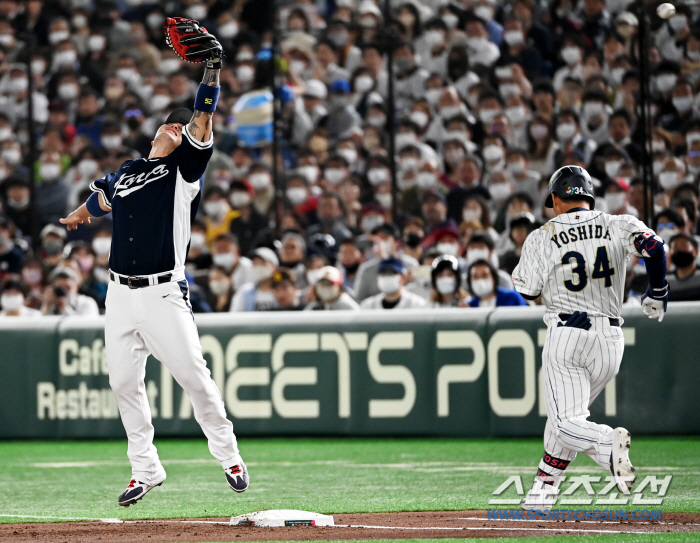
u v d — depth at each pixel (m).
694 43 32.12
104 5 53.12
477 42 44.75
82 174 42.91
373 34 46.50
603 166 38.03
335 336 29.02
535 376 27.52
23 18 51.84
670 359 26.61
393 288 30.77
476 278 29.22
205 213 41.31
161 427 30.00
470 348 28.05
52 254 37.84
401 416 28.52
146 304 15.86
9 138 45.97
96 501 19.64
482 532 14.33
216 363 29.70
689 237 28.48
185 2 52.38
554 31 44.31
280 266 34.69
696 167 32.31
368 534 14.30
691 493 18.62
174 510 18.05
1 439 30.70
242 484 16.34
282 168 39.06
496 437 27.88
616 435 14.10
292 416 29.22
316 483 21.62
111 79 48.31
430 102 43.50
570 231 15.32
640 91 30.81
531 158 38.84
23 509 18.59
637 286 30.09
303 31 47.72
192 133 15.91
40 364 30.56
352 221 39.38
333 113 44.44
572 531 14.33
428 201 37.34
